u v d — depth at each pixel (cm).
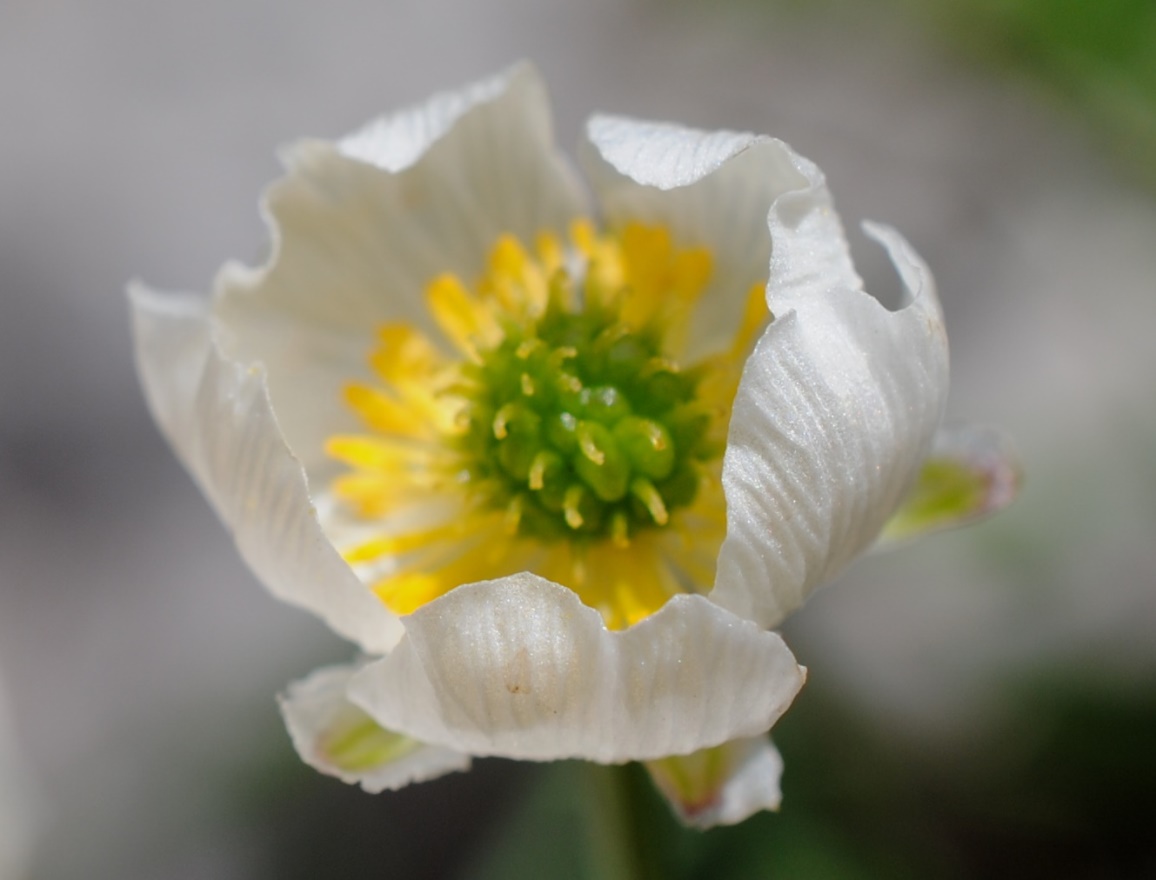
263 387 7
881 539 7
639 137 7
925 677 10
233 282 7
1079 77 9
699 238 7
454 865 10
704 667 6
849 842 9
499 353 7
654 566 7
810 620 10
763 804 7
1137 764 9
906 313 6
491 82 7
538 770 9
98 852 10
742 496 6
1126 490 10
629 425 7
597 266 7
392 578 7
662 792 7
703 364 7
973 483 7
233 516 7
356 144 7
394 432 8
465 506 7
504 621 6
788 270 6
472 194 8
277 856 10
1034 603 10
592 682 6
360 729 7
